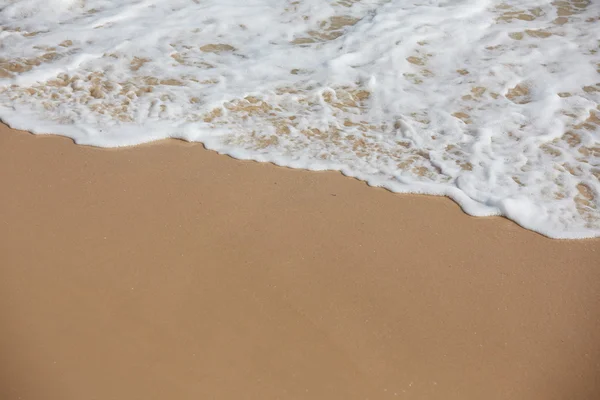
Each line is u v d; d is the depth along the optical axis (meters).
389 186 3.25
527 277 2.72
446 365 2.30
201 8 5.05
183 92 4.00
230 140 3.57
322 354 2.31
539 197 3.21
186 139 3.55
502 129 3.73
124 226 2.88
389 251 2.82
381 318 2.48
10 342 2.29
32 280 2.56
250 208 3.04
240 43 4.60
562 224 3.04
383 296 2.58
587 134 3.70
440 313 2.52
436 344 2.38
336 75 4.22
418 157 3.50
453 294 2.61
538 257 2.84
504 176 3.35
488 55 4.50
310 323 2.44
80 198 3.05
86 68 4.22
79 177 3.20
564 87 4.15
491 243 2.91
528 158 3.49
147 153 3.42
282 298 2.54
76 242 2.77
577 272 2.76
